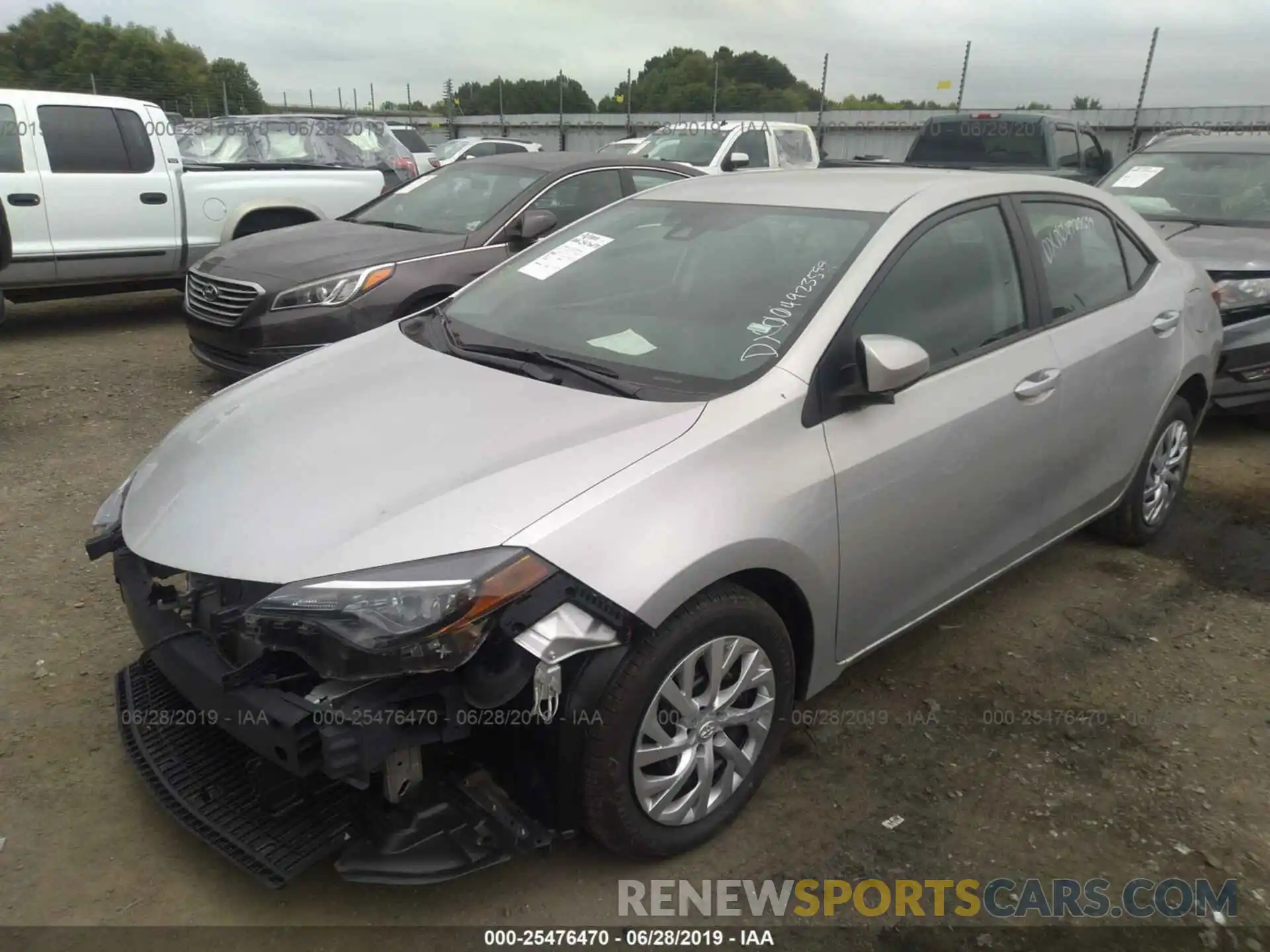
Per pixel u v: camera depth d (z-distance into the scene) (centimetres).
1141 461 414
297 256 614
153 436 570
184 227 858
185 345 808
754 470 250
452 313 355
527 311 337
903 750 304
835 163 726
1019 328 336
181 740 265
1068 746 306
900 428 283
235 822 238
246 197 886
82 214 801
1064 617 386
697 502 237
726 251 321
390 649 204
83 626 360
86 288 836
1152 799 283
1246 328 558
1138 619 385
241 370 606
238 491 251
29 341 815
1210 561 436
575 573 218
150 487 276
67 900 241
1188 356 417
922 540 299
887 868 257
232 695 220
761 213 333
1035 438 334
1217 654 360
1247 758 301
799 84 2233
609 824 235
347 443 261
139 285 863
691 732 246
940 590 319
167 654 242
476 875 252
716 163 1197
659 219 356
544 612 214
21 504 467
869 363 258
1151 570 425
